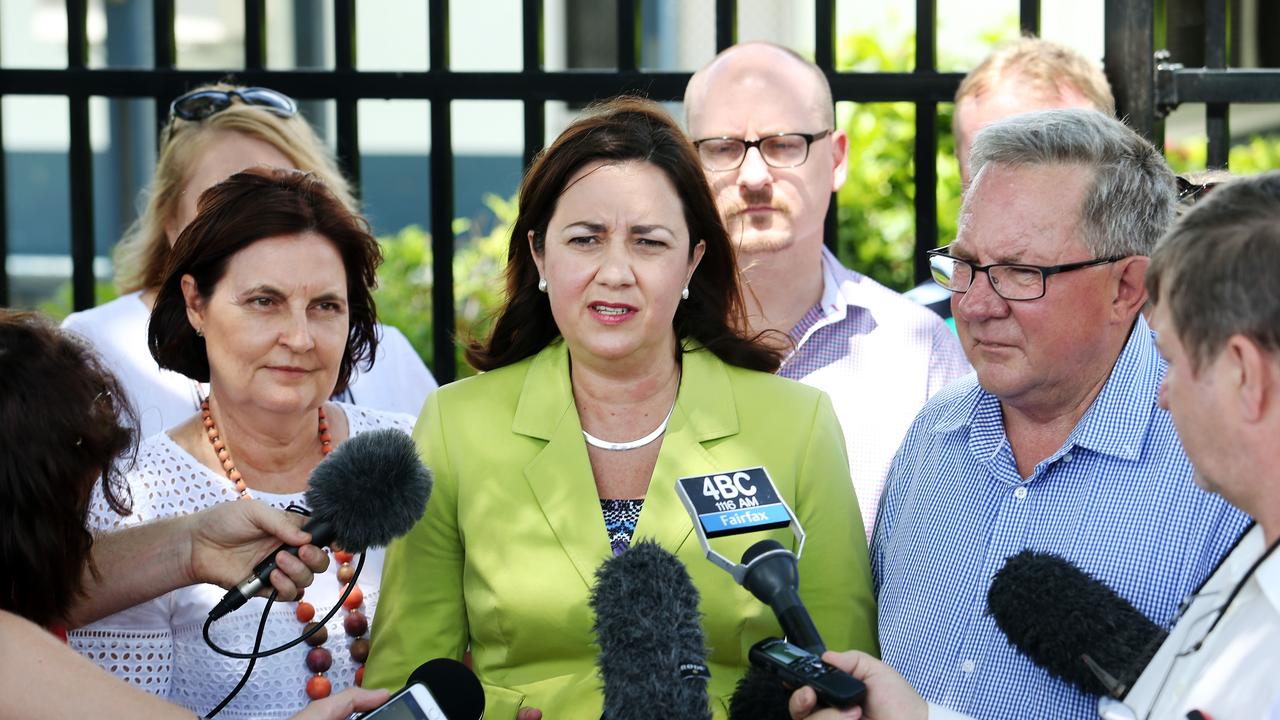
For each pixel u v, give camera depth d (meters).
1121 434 2.50
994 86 3.87
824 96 3.85
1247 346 1.78
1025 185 2.51
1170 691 1.95
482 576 2.65
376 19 8.60
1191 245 1.85
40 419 2.28
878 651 2.78
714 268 2.87
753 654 2.14
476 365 2.97
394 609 2.70
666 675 2.12
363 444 2.45
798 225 3.77
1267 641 1.78
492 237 5.87
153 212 3.90
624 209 2.64
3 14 11.27
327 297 2.91
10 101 11.47
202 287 2.89
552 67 8.73
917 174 3.98
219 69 4.04
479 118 9.80
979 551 2.62
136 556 2.57
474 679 2.33
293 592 2.44
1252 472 1.82
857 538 2.78
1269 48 6.40
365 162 9.99
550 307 2.89
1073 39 6.44
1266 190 1.81
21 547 2.27
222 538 2.53
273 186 2.93
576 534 2.64
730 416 2.77
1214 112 3.75
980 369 2.57
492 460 2.73
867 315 3.78
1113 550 2.46
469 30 8.55
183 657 2.80
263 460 2.99
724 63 3.85
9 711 2.12
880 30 6.00
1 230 4.11
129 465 2.77
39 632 2.19
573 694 2.55
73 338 2.46
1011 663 2.49
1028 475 2.64
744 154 3.77
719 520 2.22
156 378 3.65
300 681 2.84
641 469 2.76
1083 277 2.48
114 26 10.91
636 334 2.66
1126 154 2.52
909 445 2.93
